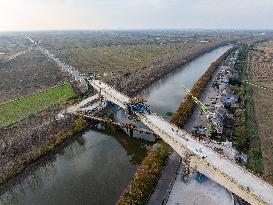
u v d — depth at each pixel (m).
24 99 170.12
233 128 125.25
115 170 102.50
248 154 105.50
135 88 194.00
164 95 184.12
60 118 133.50
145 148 118.44
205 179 88.31
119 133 131.88
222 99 161.00
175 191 84.19
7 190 95.31
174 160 99.44
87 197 88.50
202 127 123.69
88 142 124.19
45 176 101.12
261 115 142.62
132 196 80.00
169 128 108.25
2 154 106.38
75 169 104.00
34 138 116.38
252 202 70.38
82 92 179.38
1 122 136.62
